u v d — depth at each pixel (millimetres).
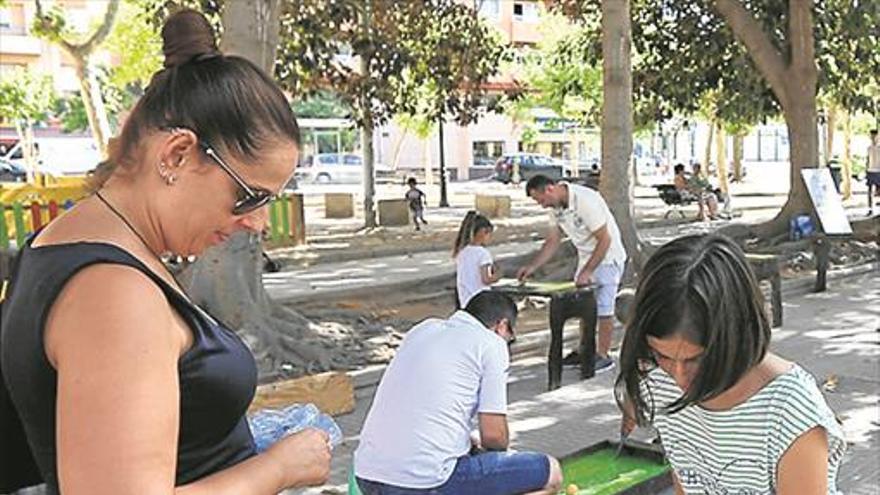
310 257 14844
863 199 28781
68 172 34844
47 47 40000
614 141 11297
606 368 7457
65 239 1350
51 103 33656
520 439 5793
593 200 7125
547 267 11500
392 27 15680
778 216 14938
